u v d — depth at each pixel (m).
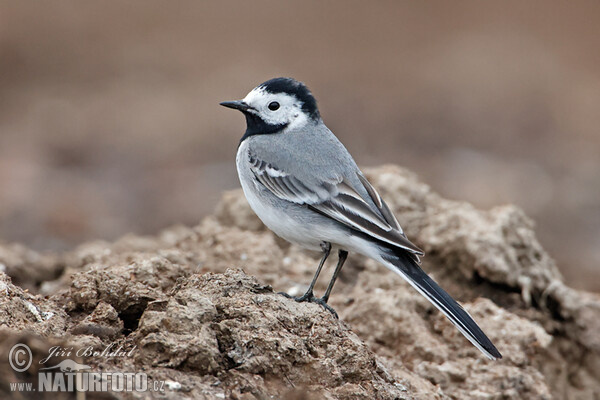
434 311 10.97
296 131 10.16
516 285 11.77
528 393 9.83
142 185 20.23
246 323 7.43
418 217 12.55
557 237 18.06
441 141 23.80
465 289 11.88
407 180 13.15
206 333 7.09
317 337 7.73
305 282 11.85
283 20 33.84
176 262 11.13
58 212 18.53
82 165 21.52
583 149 23.80
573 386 11.48
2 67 28.02
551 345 11.39
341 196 9.41
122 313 8.01
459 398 9.52
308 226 9.55
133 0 34.03
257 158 9.95
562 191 20.48
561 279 12.77
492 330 10.60
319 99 26.17
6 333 6.41
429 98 26.81
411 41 32.50
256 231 13.23
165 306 7.63
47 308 7.85
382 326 10.38
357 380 7.57
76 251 13.30
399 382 8.70
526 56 30.88
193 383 6.70
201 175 20.77
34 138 22.94
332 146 9.96
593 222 18.84
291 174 9.70
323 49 31.20
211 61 29.30
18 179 20.28
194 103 25.53
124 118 24.45
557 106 26.67
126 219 18.53
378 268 12.02
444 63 30.30
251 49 30.67
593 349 11.60
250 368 7.02
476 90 27.62
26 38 29.86
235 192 13.78
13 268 12.41
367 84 27.80
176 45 30.66
